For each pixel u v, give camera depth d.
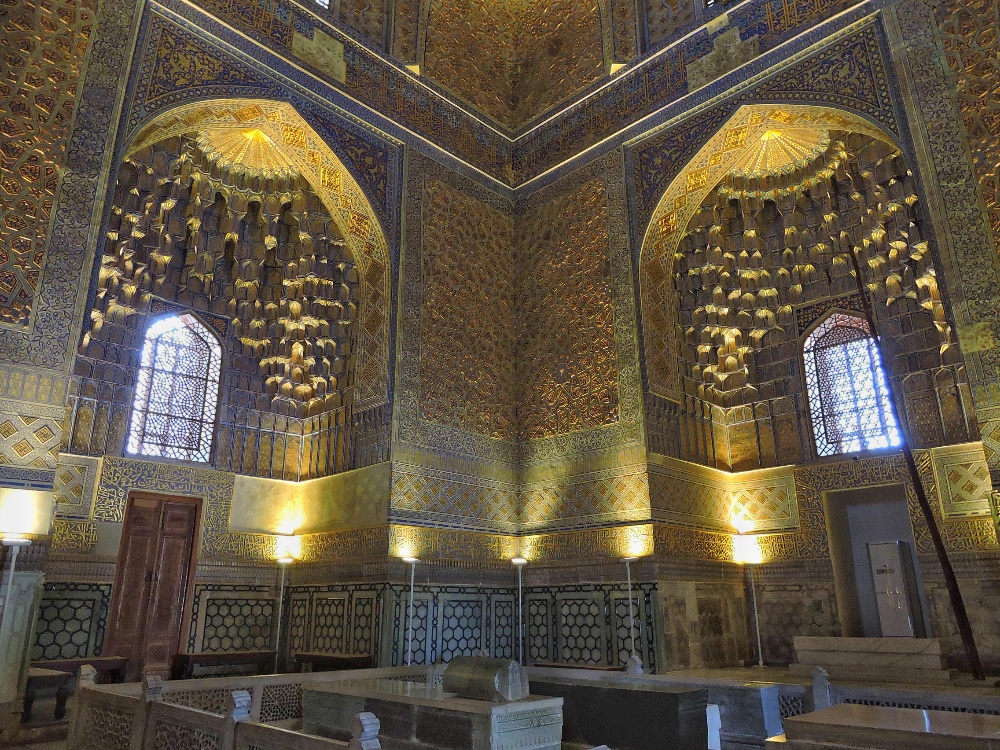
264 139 7.34
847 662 6.06
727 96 7.35
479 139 8.83
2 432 4.79
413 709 3.60
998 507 5.00
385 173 7.79
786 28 7.05
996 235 5.34
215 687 4.53
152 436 7.30
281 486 8.00
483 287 8.31
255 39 6.97
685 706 3.94
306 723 4.31
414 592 6.63
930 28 6.08
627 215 7.79
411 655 6.45
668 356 7.65
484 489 7.59
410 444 7.08
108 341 7.14
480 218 8.55
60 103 5.52
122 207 6.96
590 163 8.34
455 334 7.86
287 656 7.31
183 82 6.38
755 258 8.17
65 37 5.66
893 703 4.97
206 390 7.81
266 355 8.23
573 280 8.10
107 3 5.96
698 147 7.50
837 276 7.93
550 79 9.12
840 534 7.58
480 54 9.23
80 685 4.16
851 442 7.55
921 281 7.17
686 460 7.51
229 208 7.75
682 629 6.66
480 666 3.66
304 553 7.67
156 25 6.28
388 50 8.26
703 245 8.24
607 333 7.61
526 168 8.99
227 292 8.09
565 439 7.66
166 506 7.23
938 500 6.77
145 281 7.45
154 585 6.98
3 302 4.97
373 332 7.55
